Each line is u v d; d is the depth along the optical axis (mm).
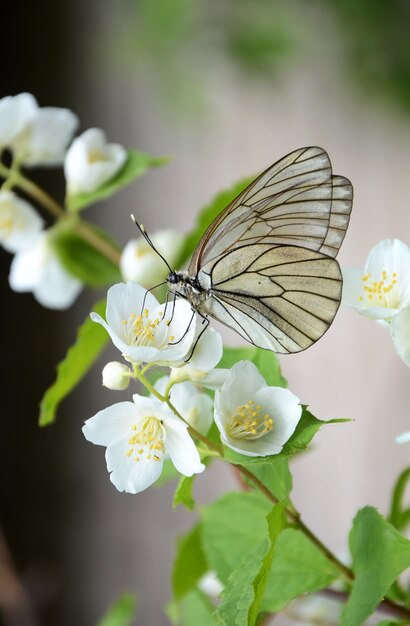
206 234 461
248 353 460
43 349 1036
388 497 1032
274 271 465
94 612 1023
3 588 776
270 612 469
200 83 853
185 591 502
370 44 862
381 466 1050
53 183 992
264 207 461
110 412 441
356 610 440
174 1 814
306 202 460
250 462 436
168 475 483
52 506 1028
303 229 462
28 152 542
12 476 1021
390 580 439
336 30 865
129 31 848
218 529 482
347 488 1048
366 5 846
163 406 435
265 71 876
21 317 1038
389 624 445
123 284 447
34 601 839
